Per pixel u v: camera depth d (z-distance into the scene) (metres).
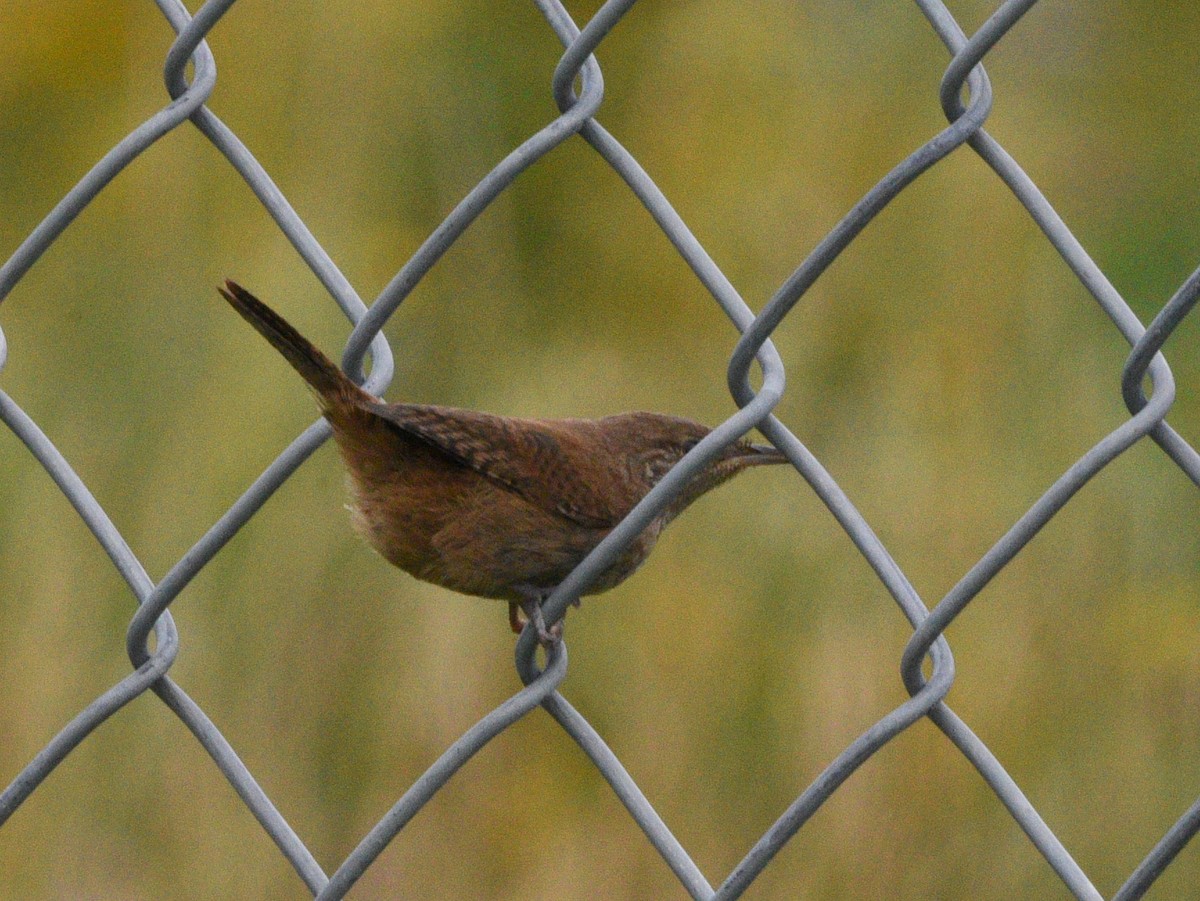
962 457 10.99
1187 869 9.77
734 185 12.66
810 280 4.23
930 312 11.82
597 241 12.82
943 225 12.25
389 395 12.02
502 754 10.20
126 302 11.74
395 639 10.25
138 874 9.75
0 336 5.70
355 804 9.91
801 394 11.53
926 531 10.67
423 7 12.92
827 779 4.13
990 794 9.77
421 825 10.01
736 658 10.23
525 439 5.95
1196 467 3.91
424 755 10.01
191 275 11.80
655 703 10.12
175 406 11.12
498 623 10.36
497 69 12.98
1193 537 10.77
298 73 12.59
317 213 12.16
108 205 12.20
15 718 9.88
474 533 5.95
